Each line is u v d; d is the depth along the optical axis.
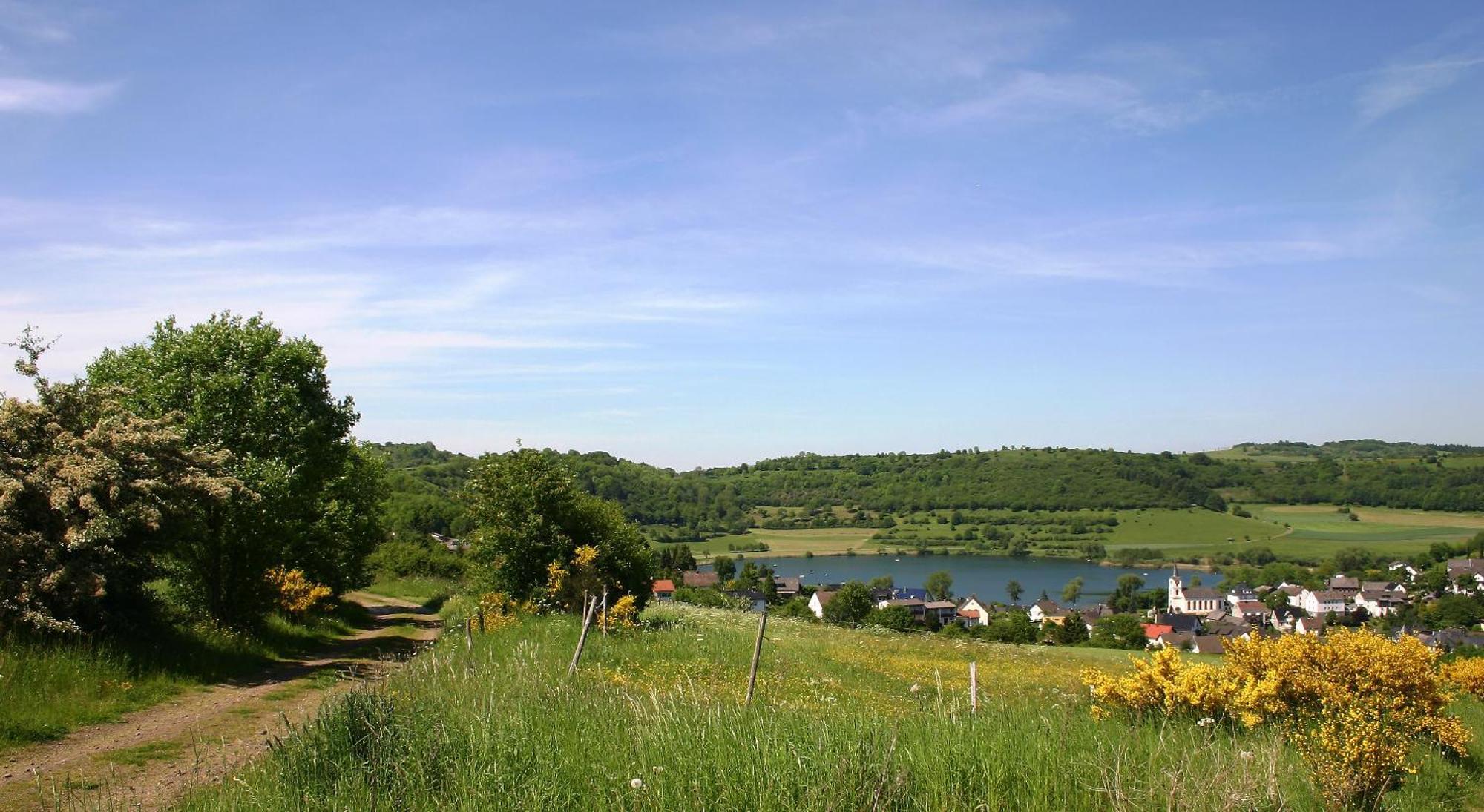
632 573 28.64
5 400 15.20
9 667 12.01
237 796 6.61
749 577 94.38
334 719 7.46
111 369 23.67
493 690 8.97
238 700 13.61
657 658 17.14
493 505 27.59
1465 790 8.88
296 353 23.88
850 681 16.66
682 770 6.14
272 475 21.42
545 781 6.20
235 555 21.12
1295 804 7.28
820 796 5.72
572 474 28.91
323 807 6.04
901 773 5.98
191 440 21.72
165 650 15.63
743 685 14.15
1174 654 11.57
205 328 23.31
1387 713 9.88
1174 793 6.16
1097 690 11.68
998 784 6.17
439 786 6.39
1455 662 17.98
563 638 18.92
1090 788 6.20
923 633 35.03
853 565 128.75
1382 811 7.76
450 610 35.09
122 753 9.90
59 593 14.00
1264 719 10.51
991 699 10.26
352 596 50.59
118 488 14.86
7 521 14.13
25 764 9.36
